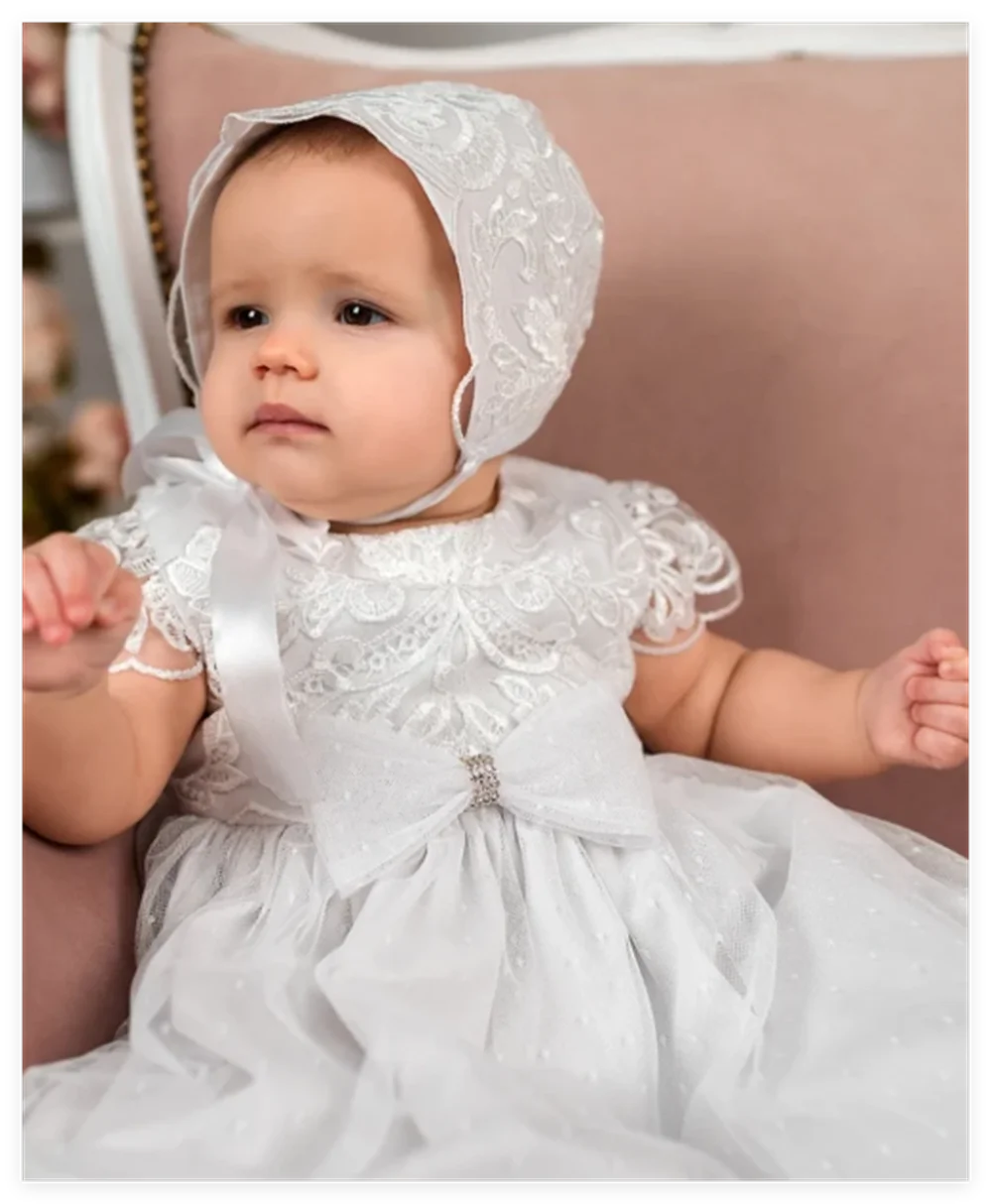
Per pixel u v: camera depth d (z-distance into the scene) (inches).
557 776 31.4
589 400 41.9
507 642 32.6
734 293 41.1
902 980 28.0
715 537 38.6
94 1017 27.0
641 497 38.5
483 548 33.4
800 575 41.6
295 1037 25.0
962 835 40.8
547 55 47.6
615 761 32.1
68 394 56.7
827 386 41.1
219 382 30.9
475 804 31.4
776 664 38.7
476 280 30.3
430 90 32.9
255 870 30.5
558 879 30.5
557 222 33.3
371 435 29.9
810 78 42.1
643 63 44.7
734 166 41.1
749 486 41.6
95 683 24.7
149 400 41.8
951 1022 26.8
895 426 40.9
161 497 33.2
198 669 31.1
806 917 30.1
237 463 31.3
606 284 41.4
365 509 31.8
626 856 31.7
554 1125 23.5
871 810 41.1
